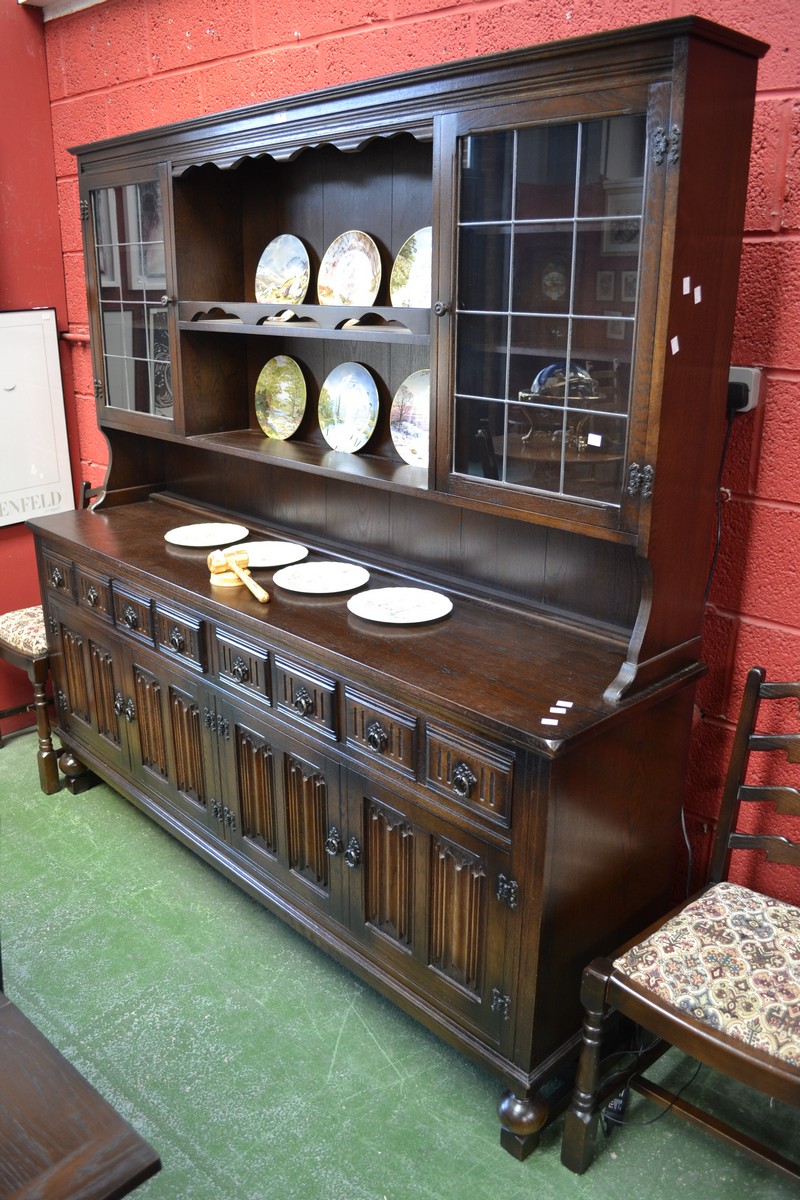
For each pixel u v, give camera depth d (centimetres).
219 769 220
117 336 261
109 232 253
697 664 168
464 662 170
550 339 153
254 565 222
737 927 154
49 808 278
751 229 162
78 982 205
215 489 275
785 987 142
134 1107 174
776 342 163
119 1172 92
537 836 147
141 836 263
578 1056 169
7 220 309
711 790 190
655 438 140
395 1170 162
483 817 154
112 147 241
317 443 233
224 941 219
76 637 264
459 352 167
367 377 215
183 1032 192
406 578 214
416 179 194
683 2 162
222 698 211
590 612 184
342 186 212
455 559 208
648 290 136
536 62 143
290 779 198
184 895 236
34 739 326
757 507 172
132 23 276
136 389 259
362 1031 193
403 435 206
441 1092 178
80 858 251
